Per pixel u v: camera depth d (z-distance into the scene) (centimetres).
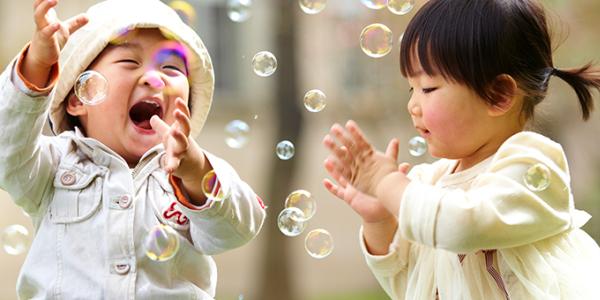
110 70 365
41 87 336
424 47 347
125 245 348
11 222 1318
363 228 379
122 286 344
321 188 1545
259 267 1212
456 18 346
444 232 322
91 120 371
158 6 383
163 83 366
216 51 1549
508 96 347
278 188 1199
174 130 312
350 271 1472
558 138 1040
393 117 1293
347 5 1284
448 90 344
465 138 348
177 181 331
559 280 340
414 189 331
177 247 334
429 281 363
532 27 354
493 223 320
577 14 1041
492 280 346
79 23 336
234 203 340
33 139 343
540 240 343
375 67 1288
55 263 350
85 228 352
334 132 351
